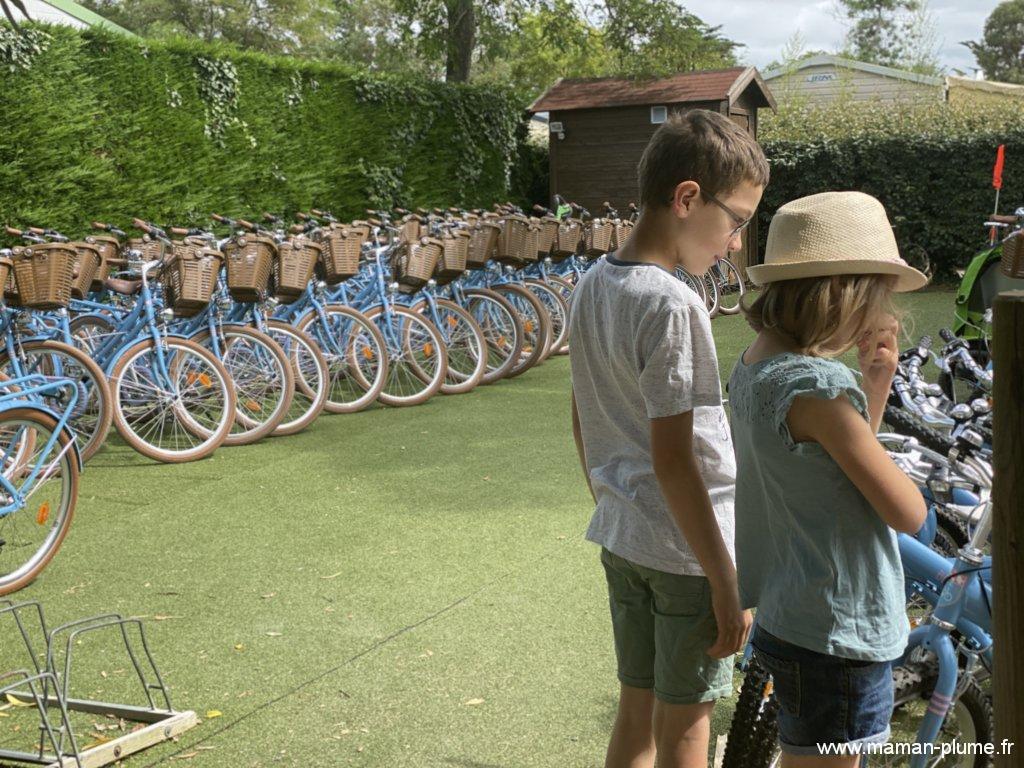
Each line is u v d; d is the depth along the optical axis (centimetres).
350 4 2469
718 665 195
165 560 423
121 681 317
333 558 420
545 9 1703
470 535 445
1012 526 132
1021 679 133
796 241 174
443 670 320
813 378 165
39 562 404
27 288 526
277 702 302
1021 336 129
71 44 881
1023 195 1392
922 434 317
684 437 180
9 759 265
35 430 429
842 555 169
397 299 791
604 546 201
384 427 652
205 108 1009
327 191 1159
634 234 192
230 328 625
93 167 895
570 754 271
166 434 626
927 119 1512
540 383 790
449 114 1315
